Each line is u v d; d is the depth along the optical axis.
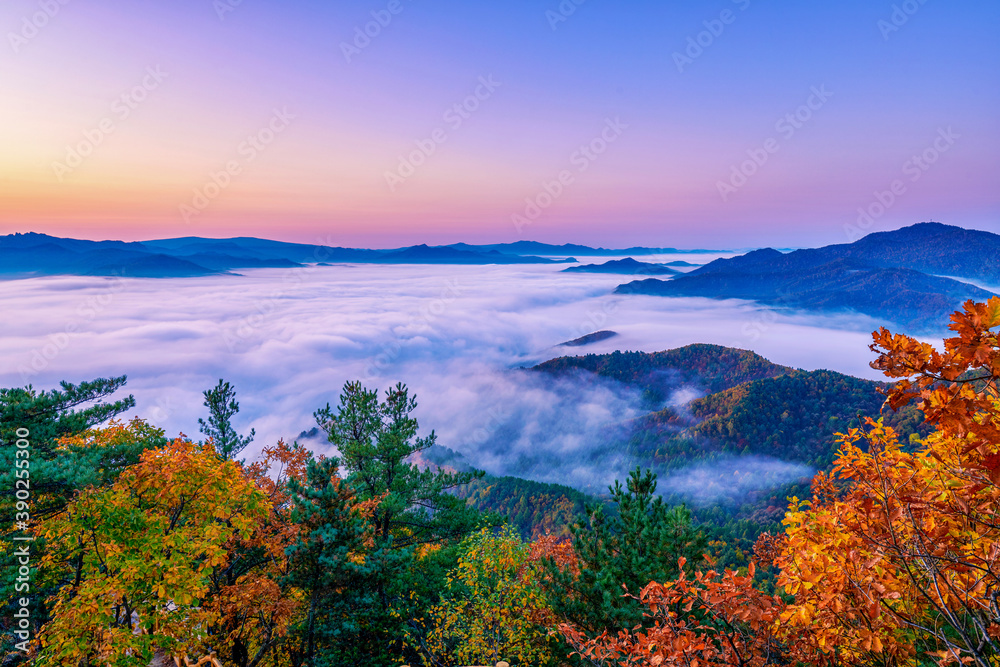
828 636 4.55
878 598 4.08
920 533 3.88
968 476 3.43
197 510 12.56
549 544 14.93
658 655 4.79
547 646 12.15
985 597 3.74
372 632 15.61
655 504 10.56
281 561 14.20
